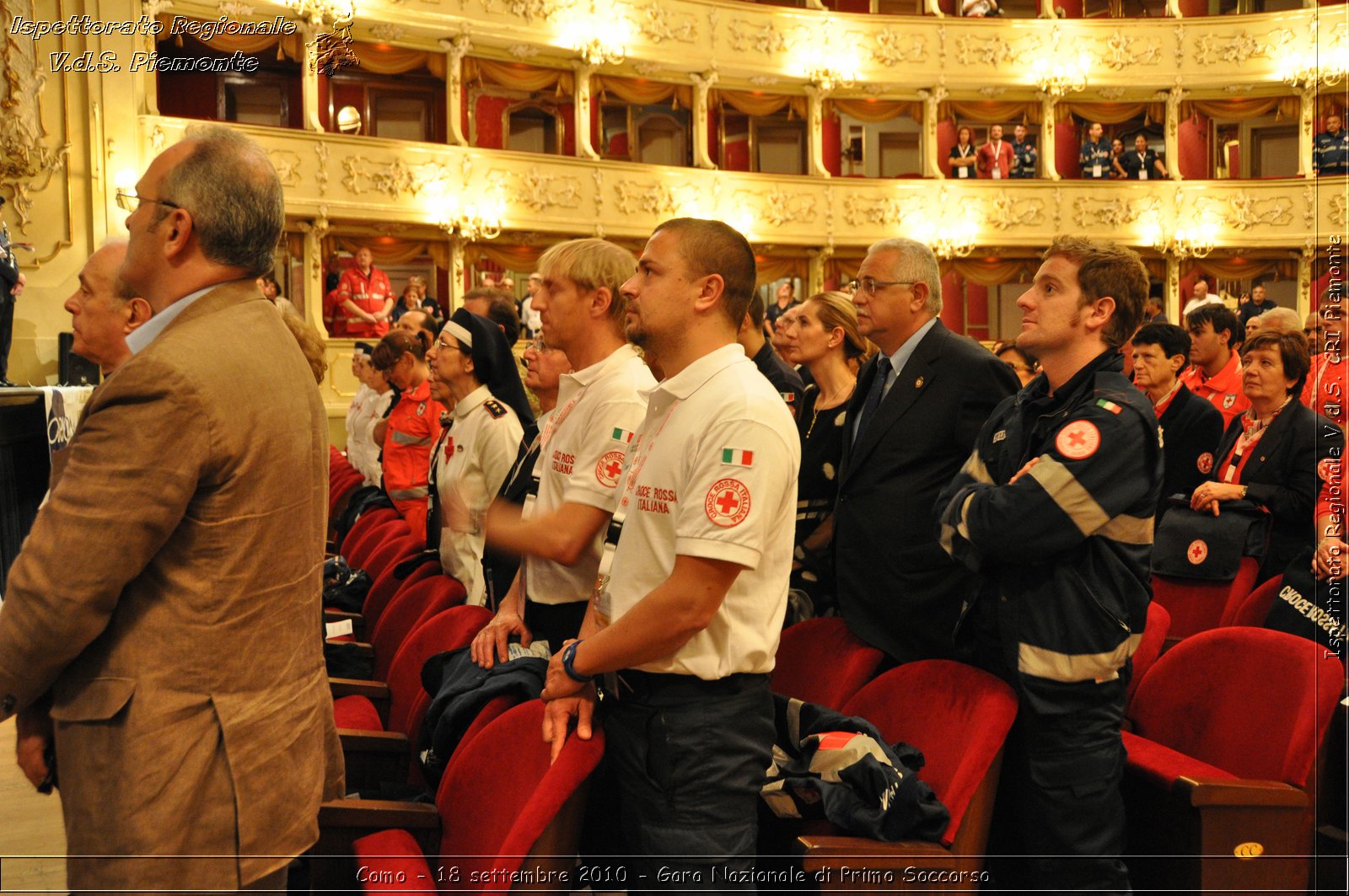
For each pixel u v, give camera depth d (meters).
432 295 14.94
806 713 2.15
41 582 1.50
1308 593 2.79
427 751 2.44
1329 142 14.07
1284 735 2.20
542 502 2.47
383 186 12.84
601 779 2.13
